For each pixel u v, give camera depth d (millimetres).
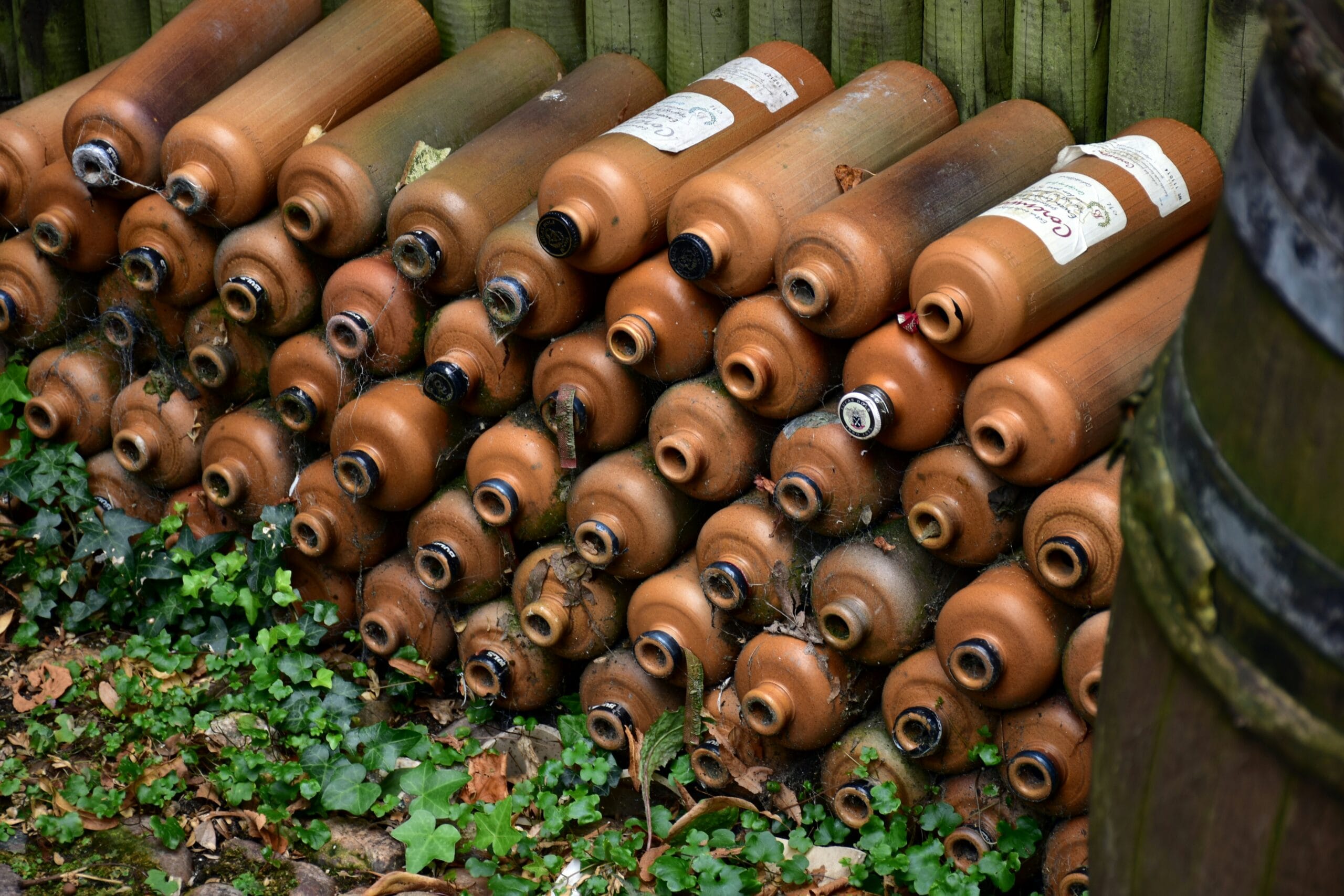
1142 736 1514
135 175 3648
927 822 3104
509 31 3949
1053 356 2727
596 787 3445
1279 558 1290
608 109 3623
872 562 3020
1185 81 3193
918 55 3549
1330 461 1245
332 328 3459
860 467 2977
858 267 2811
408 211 3328
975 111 3459
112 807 3184
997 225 2752
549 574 3461
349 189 3408
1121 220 2898
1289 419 1274
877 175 3041
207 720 3438
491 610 3641
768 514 3164
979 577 2906
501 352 3354
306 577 3885
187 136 3494
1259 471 1307
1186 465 1399
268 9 3857
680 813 3438
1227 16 3053
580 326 3330
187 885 3088
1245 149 1337
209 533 3996
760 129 3383
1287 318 1265
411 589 3705
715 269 2959
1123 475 1565
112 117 3584
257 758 3338
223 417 3855
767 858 3055
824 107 3277
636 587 3527
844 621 3025
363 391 3652
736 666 3311
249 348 3803
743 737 3338
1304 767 1312
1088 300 2898
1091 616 2760
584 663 3764
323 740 3479
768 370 2992
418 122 3578
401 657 3715
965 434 2895
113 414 3979
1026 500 2871
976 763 3082
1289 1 1208
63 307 4012
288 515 3758
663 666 3305
